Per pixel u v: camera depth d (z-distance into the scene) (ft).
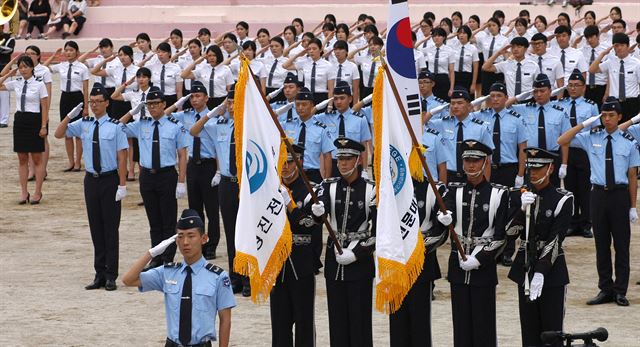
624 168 93.97
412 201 70.64
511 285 101.30
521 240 74.18
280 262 71.31
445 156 106.32
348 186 74.64
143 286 64.34
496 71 148.97
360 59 169.48
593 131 95.55
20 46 271.90
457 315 73.92
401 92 72.43
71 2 280.51
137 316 93.04
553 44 170.60
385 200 70.03
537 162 73.05
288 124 108.06
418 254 70.38
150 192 108.88
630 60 146.92
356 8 268.21
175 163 109.50
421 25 189.88
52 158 175.01
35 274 108.47
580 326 87.86
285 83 115.55
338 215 74.38
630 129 95.71
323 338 86.12
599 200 94.73
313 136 106.73
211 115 104.17
